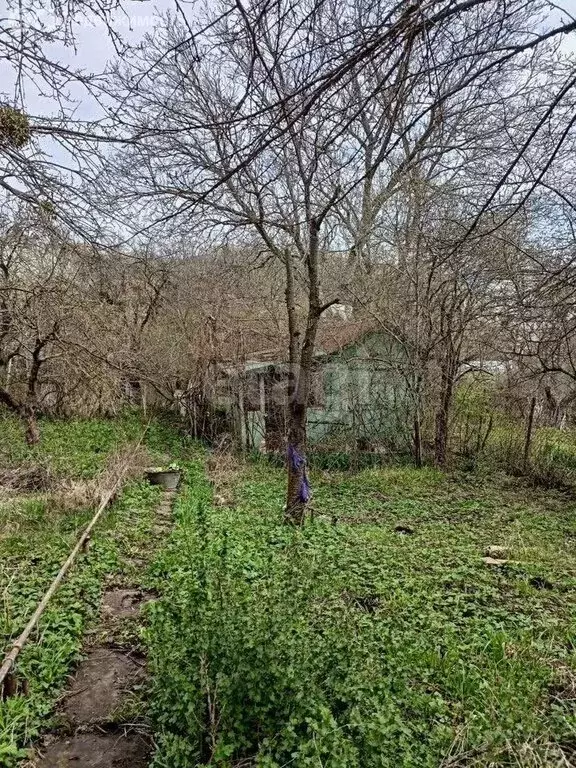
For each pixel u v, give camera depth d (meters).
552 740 4.64
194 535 9.09
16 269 16.05
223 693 4.39
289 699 4.32
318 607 6.11
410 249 15.99
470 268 12.59
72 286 14.03
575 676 5.62
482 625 6.80
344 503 13.13
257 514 11.73
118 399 21.11
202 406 20.42
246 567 8.02
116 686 5.87
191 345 20.52
